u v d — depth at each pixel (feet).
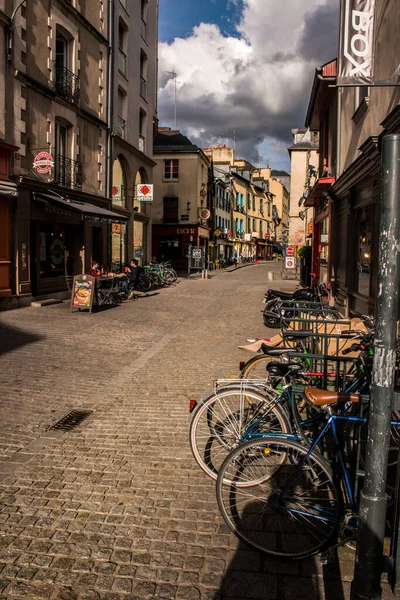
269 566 9.47
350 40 21.86
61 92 52.42
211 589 8.81
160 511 11.28
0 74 41.73
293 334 15.52
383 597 8.30
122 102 74.13
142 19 82.48
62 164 53.93
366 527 7.77
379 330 7.50
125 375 23.09
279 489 10.31
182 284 83.46
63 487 12.35
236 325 38.27
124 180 77.20
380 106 29.07
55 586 8.81
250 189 218.38
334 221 50.03
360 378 12.69
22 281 45.96
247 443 10.34
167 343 30.89
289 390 11.93
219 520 10.95
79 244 58.49
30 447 14.76
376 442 7.66
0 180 42.34
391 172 7.18
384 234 7.31
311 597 8.66
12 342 29.99
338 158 45.42
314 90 52.54
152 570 9.27
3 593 8.63
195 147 130.82
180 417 17.42
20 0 43.86
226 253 182.19
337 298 47.52
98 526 10.66
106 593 8.66
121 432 16.01
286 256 104.42
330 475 9.79
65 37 54.13
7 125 42.96
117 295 52.26
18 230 44.98
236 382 13.08
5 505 11.46
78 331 34.53
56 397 19.65
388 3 25.93
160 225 132.98
